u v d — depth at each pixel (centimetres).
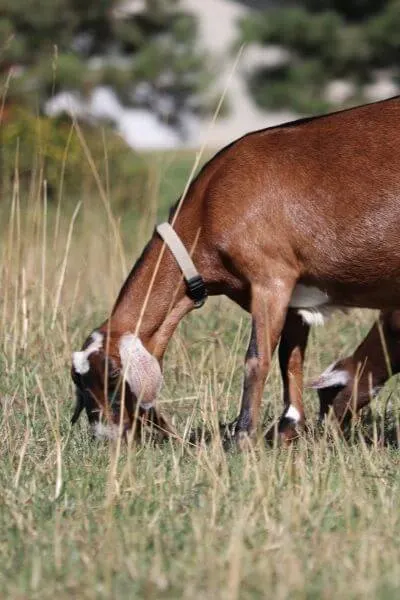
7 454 2000
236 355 2391
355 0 8038
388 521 1619
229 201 2028
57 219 2747
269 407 2295
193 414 2091
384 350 2077
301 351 2138
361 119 2020
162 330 2095
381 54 7875
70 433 2103
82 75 6762
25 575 1461
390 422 2200
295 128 2050
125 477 1808
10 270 2700
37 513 1695
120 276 3036
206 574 1429
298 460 1853
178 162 7100
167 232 2070
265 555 1484
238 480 1775
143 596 1383
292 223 2005
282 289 2017
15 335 2536
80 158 4588
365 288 2031
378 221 1973
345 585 1383
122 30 7588
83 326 2714
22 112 4722
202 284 2073
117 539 1570
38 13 7094
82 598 1391
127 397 2028
